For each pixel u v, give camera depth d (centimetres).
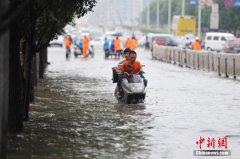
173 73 6219
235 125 2703
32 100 3516
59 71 6309
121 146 2178
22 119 2522
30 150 2073
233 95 4003
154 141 2289
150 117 2941
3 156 1780
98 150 2097
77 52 9562
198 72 6425
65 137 2341
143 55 11012
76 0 2853
